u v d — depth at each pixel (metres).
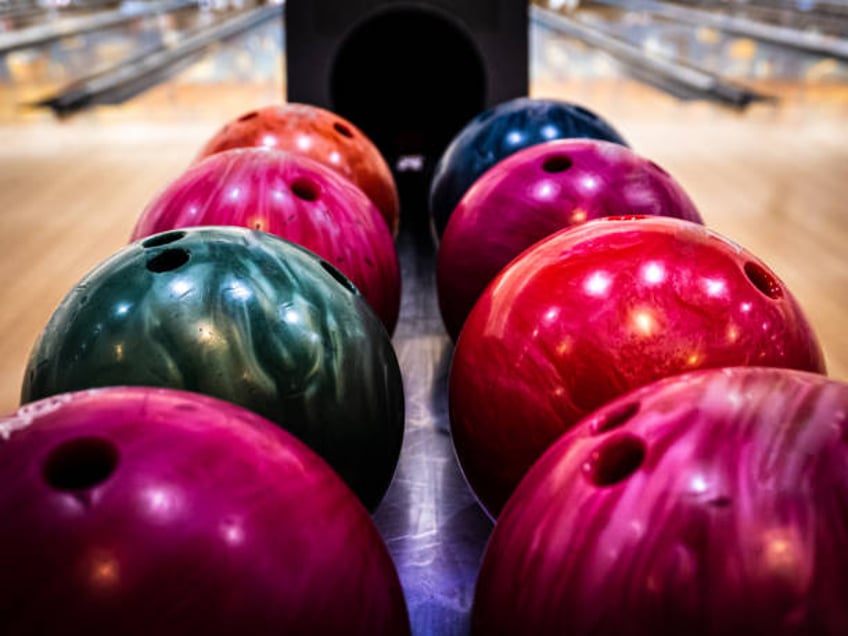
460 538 1.08
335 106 2.70
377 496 0.93
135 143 4.01
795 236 2.60
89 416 0.54
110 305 0.79
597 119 1.65
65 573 0.45
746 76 6.22
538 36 7.04
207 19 7.89
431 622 0.93
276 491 0.53
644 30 7.27
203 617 0.47
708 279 0.79
